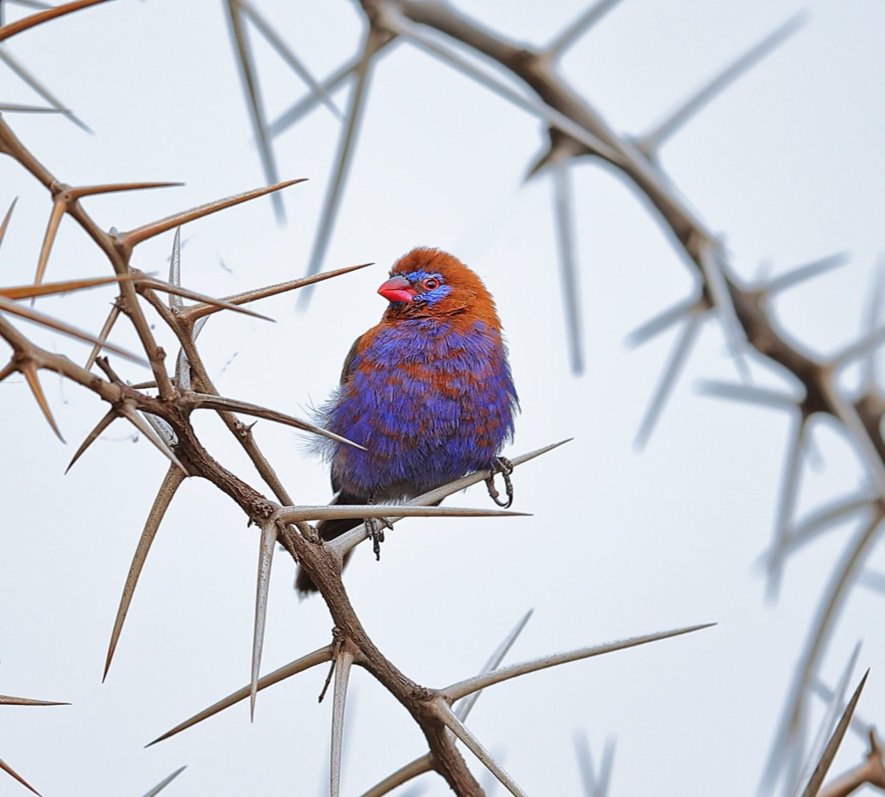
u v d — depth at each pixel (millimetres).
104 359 4504
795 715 6723
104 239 4449
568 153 7590
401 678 5508
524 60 7652
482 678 5496
